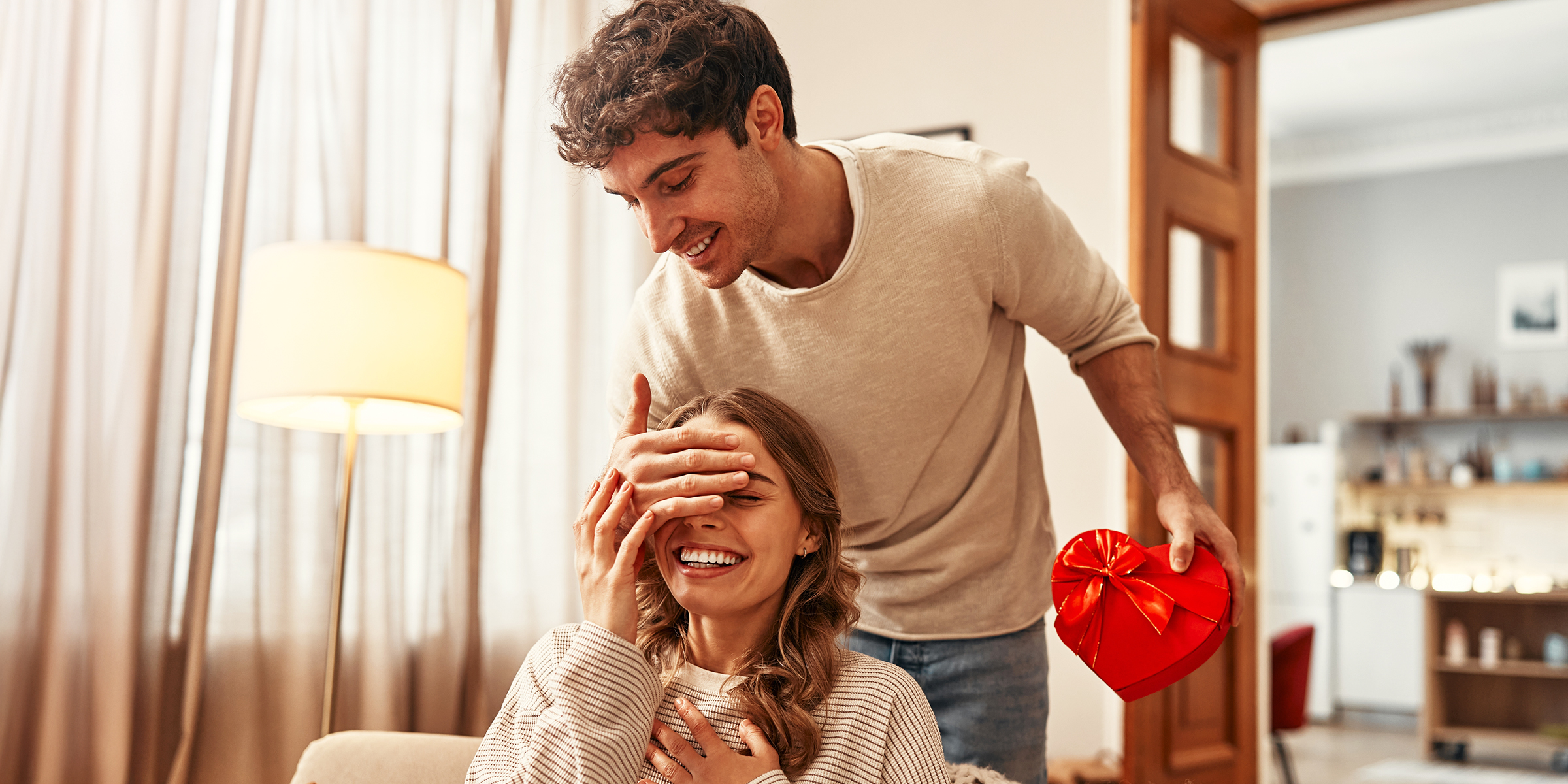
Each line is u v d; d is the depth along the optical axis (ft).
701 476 3.37
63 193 7.04
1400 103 20.53
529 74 10.28
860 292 3.99
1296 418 22.58
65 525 7.00
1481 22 17.39
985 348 4.26
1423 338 21.54
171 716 7.54
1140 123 8.83
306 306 6.48
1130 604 4.07
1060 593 4.22
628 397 4.50
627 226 11.03
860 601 4.64
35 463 6.95
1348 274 22.35
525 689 3.51
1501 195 21.07
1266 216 10.66
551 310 10.30
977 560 4.46
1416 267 21.72
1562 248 20.43
